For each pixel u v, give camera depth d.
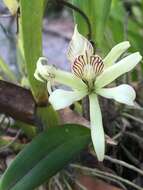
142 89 0.20
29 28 0.13
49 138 0.14
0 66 0.18
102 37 0.16
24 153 0.13
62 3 0.15
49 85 0.13
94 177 0.16
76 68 0.13
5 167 0.16
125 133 0.18
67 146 0.13
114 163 0.17
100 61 0.13
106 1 0.16
